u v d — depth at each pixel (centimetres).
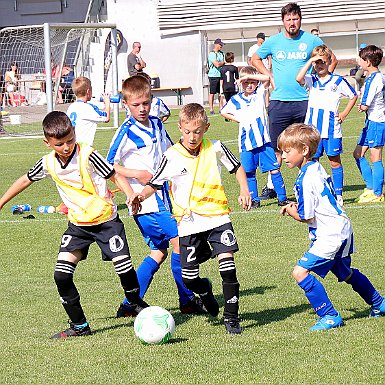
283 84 2106
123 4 5769
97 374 915
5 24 6406
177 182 1073
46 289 1385
